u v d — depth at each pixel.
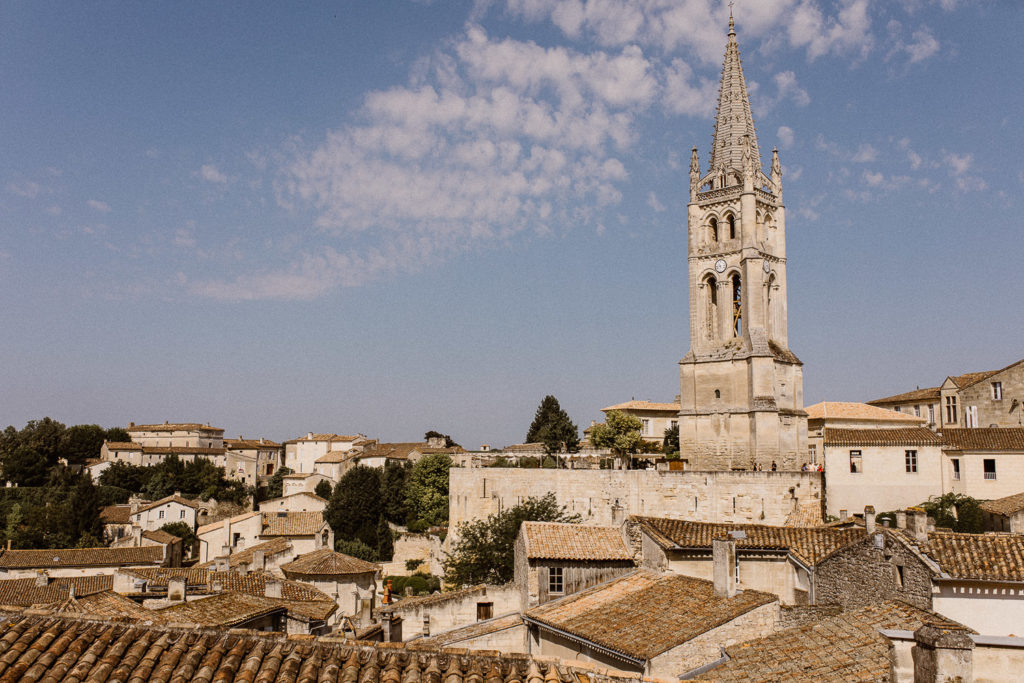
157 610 43.97
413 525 144.75
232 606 44.62
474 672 21.19
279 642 22.09
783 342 110.00
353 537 142.12
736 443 103.94
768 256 109.50
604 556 50.88
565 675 21.53
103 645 21.27
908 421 123.12
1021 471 82.62
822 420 119.94
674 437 153.88
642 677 22.39
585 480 102.50
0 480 177.88
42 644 21.20
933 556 36.41
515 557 56.38
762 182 111.81
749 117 114.50
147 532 120.69
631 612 41.97
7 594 77.19
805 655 32.31
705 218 112.31
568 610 45.16
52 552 103.94
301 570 79.00
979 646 24.78
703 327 110.44
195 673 20.55
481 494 112.94
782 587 46.84
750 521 91.25
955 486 85.25
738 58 116.81
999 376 107.44
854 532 47.47
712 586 42.41
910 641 23.50
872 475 87.50
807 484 89.31
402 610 54.34
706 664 35.47
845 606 42.16
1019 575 34.88
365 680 20.50
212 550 125.88
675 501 96.06
